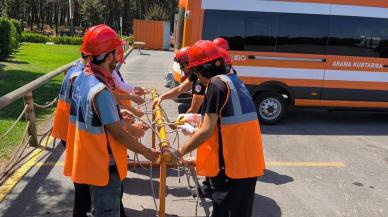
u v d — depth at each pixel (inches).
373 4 333.1
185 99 329.4
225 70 123.0
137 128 128.0
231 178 120.4
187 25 319.6
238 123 118.5
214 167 122.4
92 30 112.9
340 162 253.0
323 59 332.8
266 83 330.3
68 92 155.6
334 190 209.5
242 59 325.7
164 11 2365.9
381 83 343.9
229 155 119.3
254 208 185.0
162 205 130.7
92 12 2294.5
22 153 230.1
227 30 321.1
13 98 193.2
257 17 322.3
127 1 2650.1
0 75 530.3
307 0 325.1
